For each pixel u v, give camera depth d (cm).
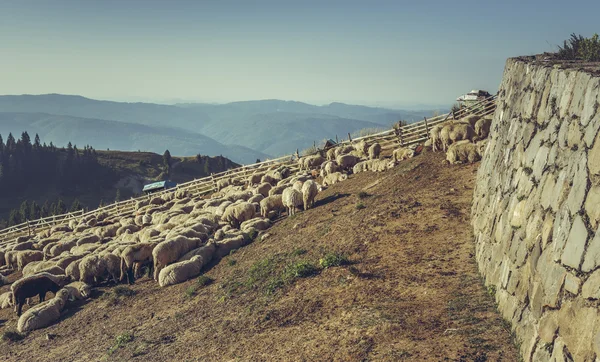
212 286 2131
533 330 847
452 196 2205
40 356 1927
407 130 4284
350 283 1565
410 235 1861
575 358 669
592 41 1644
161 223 3891
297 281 1748
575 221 745
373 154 3853
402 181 2742
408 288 1412
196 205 4250
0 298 2933
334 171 3953
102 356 1708
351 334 1214
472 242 1658
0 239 7600
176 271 2417
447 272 1462
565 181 828
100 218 6347
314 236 2258
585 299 668
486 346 965
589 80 797
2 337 2245
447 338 1052
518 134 1293
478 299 1212
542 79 1138
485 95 4625
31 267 3216
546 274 827
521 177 1154
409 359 1007
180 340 1616
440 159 2912
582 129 793
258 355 1280
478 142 2655
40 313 2344
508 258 1106
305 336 1300
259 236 2727
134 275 2758
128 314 2164
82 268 2753
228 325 1590
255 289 1855
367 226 2078
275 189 3666
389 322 1210
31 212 15325
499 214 1298
